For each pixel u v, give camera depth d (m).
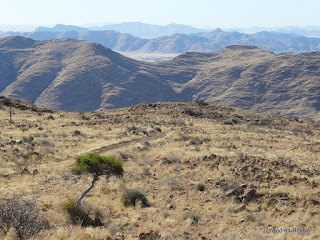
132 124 56.59
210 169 24.47
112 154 30.30
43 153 29.25
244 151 31.55
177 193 19.16
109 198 17.64
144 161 27.64
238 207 16.22
